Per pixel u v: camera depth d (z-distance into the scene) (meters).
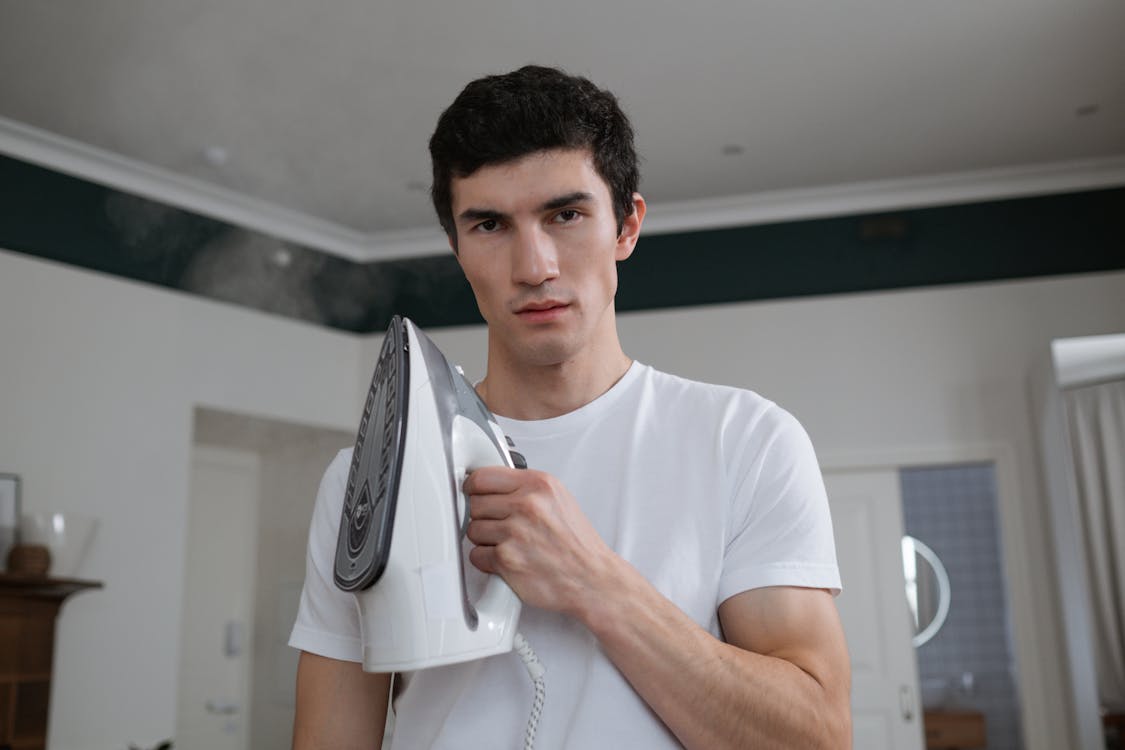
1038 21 3.70
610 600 0.75
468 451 0.78
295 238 5.26
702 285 5.15
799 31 3.72
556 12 3.59
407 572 0.72
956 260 4.93
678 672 0.75
